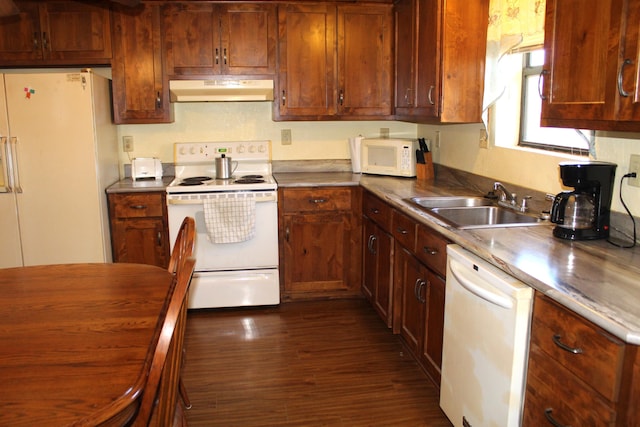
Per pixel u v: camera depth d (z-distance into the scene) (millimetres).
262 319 3611
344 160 4395
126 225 3670
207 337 3340
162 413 1308
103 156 3680
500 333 1827
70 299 1809
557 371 1588
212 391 2713
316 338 3314
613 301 1463
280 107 3928
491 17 2906
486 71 2986
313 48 3885
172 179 4047
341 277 3924
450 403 2291
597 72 1750
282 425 2428
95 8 3682
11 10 2133
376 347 3188
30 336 1516
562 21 1933
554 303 1595
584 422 1468
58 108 3449
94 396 1198
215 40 3791
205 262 3693
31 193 3523
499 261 1853
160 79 3791
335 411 2537
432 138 4055
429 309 2594
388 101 4000
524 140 2963
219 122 4234
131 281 1998
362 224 3803
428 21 3213
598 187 2092
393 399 2637
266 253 3740
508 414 1802
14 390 1225
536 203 2668
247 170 4188
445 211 2832
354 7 3875
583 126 1840
